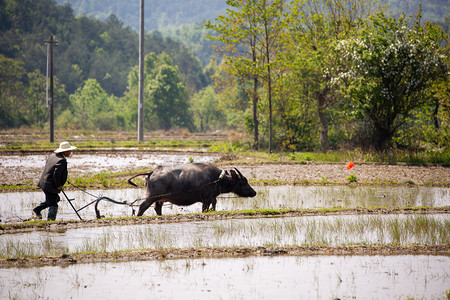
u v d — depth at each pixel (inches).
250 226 1168.8
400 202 1557.6
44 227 1132.5
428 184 1961.1
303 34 3408.0
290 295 722.2
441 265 883.4
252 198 1615.4
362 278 806.5
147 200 1244.5
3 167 2340.1
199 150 3545.8
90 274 807.1
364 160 2709.2
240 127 3932.1
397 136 3095.5
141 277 794.2
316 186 1920.5
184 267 853.2
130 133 6683.1
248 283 773.3
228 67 3284.9
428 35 2815.0
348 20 3321.9
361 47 2780.5
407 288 759.7
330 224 1199.6
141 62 4259.4
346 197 1651.1
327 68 3149.6
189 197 1275.8
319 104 3412.9
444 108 2851.9
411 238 1073.5
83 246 968.9
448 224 1189.1
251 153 3149.6
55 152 1256.8
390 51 2719.0
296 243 1024.2
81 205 1451.8
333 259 916.6
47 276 793.6
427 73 2714.1
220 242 1017.5
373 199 1612.9
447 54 2903.5
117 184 1835.6
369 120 2942.9
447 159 2625.5
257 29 3043.8
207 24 3117.6
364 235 1100.5
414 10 2878.9
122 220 1203.9
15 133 5930.1
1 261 853.8
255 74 3189.0
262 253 946.7
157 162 2667.3
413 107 2837.1
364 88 2726.4
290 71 3494.1
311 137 3629.4
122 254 906.1
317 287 759.1
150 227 1146.7
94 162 2657.5
